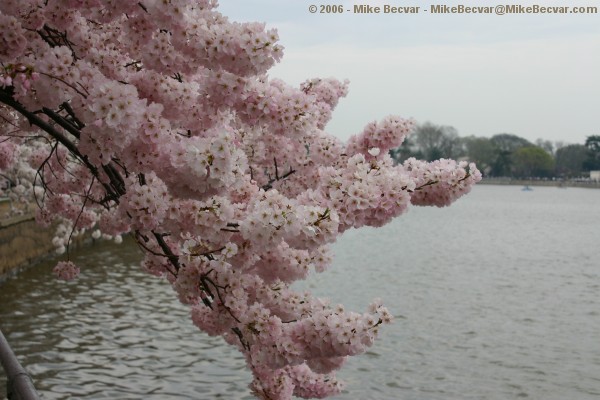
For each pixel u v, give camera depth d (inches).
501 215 3806.6
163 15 173.8
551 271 1551.4
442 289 1246.9
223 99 190.1
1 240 968.9
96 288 994.7
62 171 325.4
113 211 311.1
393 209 188.5
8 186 920.3
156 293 981.2
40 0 193.6
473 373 711.1
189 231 177.8
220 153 152.5
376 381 662.5
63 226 795.4
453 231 2674.7
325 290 1197.7
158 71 192.9
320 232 167.9
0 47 175.8
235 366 653.3
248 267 198.7
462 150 7150.6
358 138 240.2
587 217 3659.0
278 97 197.5
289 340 187.9
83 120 166.7
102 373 610.2
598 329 944.3
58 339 708.0
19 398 196.9
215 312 202.7
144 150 164.6
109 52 209.2
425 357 758.5
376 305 183.0
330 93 298.2
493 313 1039.6
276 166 267.0
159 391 576.4
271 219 162.1
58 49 163.6
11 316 791.1
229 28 175.6
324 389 245.4
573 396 653.3
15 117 272.2
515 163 7716.5
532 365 751.7
